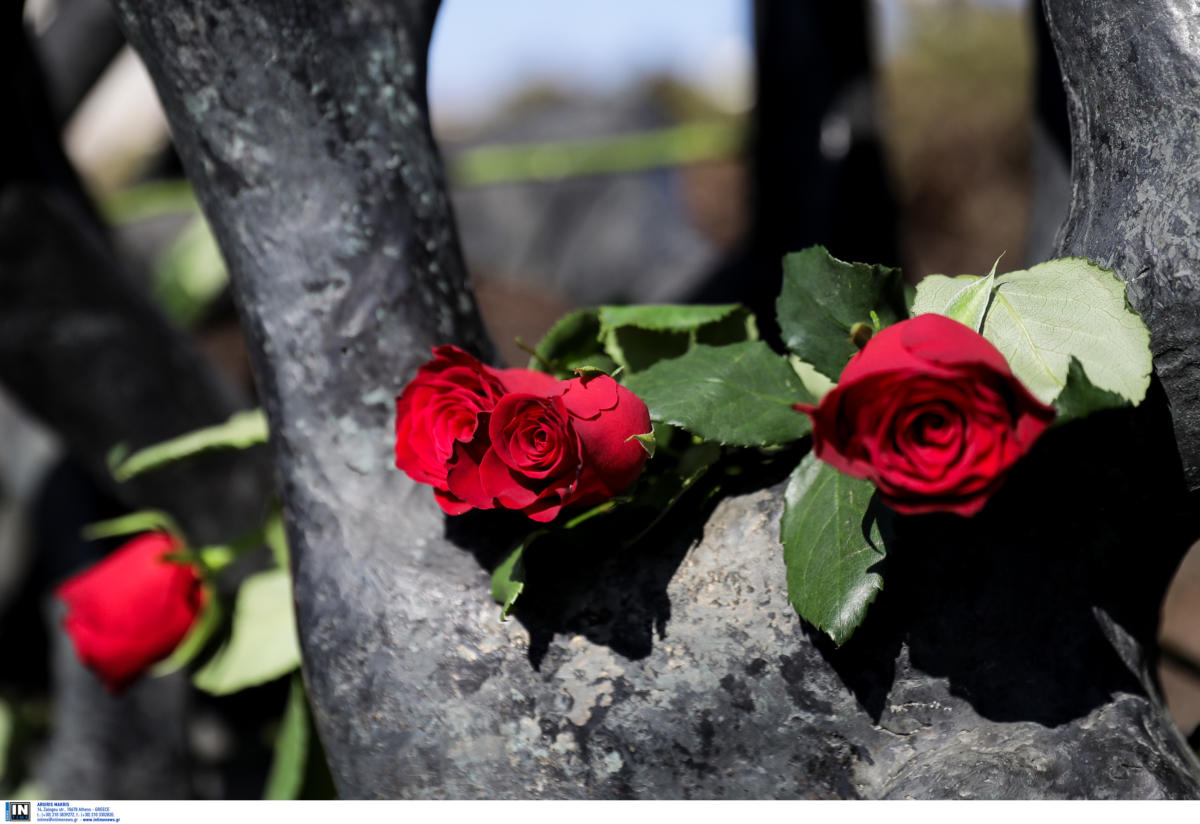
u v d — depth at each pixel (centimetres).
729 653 45
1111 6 44
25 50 72
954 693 44
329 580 48
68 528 94
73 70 111
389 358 49
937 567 45
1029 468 45
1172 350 43
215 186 50
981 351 39
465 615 47
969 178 272
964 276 45
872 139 111
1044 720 44
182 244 130
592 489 44
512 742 46
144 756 88
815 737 45
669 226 239
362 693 47
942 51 286
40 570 135
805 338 46
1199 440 44
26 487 97
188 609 65
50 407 76
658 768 45
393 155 50
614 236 230
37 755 111
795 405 38
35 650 142
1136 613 48
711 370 47
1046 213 69
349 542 48
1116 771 43
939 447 38
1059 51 47
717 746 45
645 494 47
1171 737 46
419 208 50
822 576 43
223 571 74
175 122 50
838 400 38
